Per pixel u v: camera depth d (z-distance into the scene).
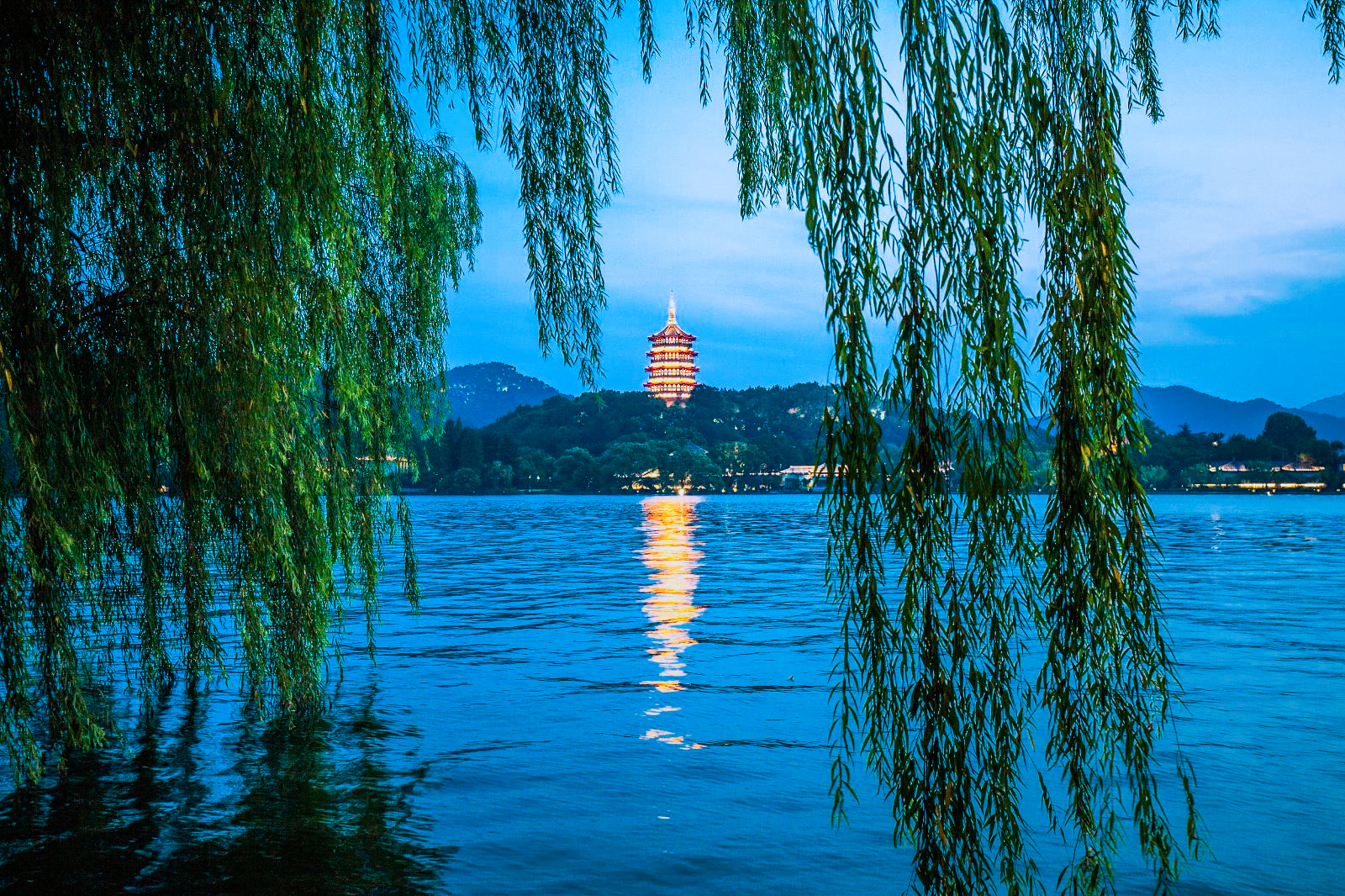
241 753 9.84
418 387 11.09
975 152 3.27
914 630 3.40
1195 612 21.88
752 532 70.25
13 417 5.84
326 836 7.55
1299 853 7.08
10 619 6.07
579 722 11.34
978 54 3.34
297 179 6.24
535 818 8.03
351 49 6.27
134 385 7.42
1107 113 3.44
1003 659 3.43
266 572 8.31
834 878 6.84
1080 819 3.55
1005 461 3.35
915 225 3.28
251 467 7.62
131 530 8.12
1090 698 3.49
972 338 3.29
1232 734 10.52
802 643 17.73
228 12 5.99
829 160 3.31
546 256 5.73
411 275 10.05
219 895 6.45
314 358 8.12
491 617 21.75
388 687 13.44
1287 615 21.25
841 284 3.30
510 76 5.74
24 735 6.16
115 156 6.22
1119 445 3.42
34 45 5.60
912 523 3.34
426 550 49.44
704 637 18.52
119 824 7.76
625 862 7.09
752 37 5.42
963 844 3.41
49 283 6.06
